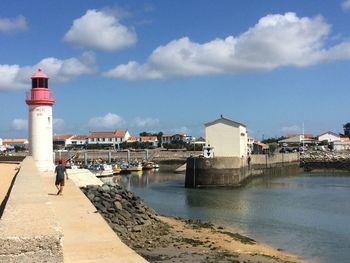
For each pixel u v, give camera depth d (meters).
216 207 43.91
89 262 10.73
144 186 67.81
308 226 33.28
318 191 59.19
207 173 64.06
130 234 23.64
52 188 23.19
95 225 14.98
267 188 63.84
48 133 29.69
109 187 28.38
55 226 5.55
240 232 30.67
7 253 5.00
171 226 28.73
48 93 29.61
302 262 22.92
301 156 116.88
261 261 21.77
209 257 21.16
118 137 175.50
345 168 108.62
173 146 160.50
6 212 6.52
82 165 97.31
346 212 40.22
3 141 178.00
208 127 71.75
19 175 14.87
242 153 73.31
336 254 24.98
